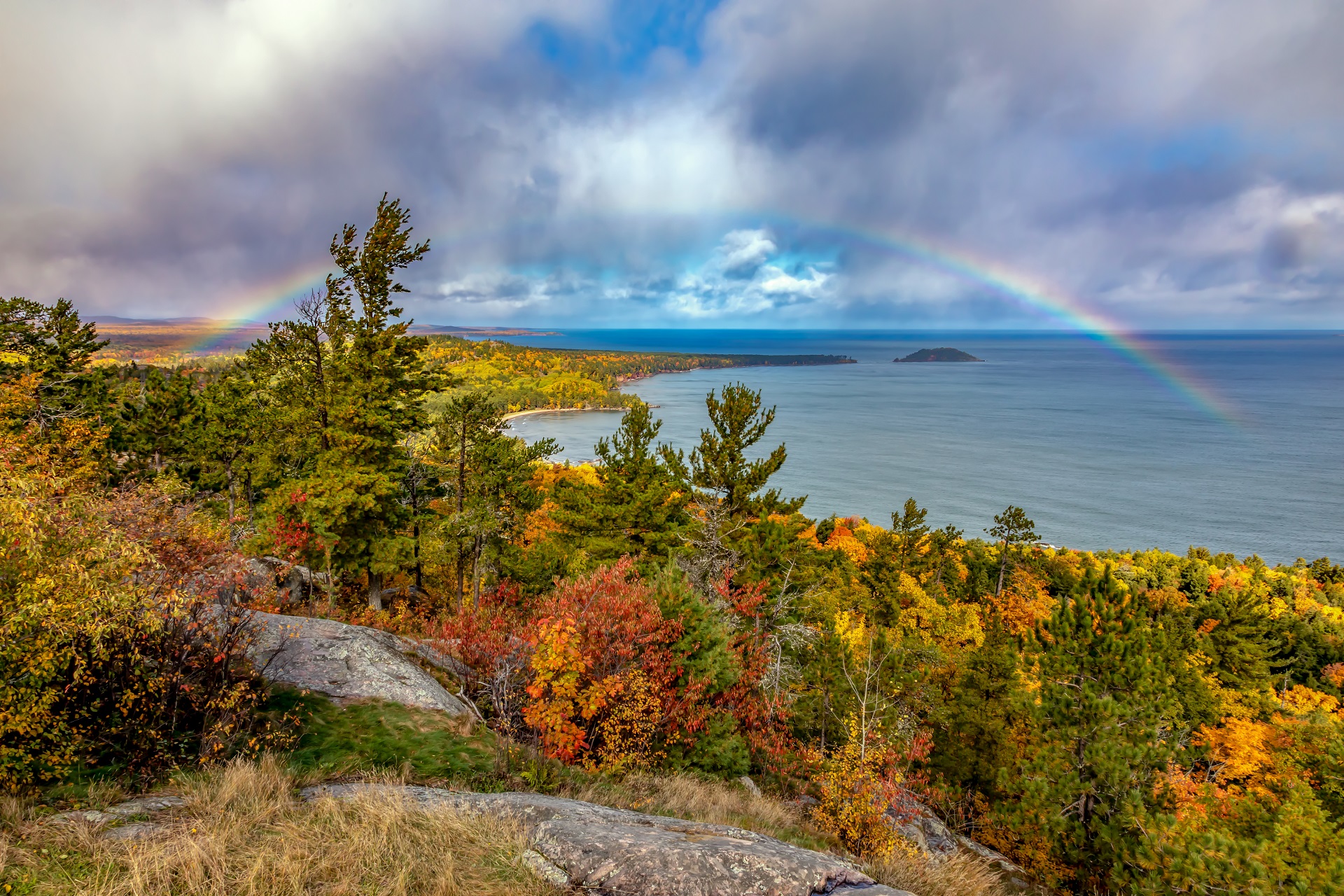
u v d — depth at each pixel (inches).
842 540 2549.2
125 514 300.8
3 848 184.7
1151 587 2893.7
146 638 282.0
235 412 1219.9
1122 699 590.9
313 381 868.0
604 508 944.3
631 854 221.5
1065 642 621.6
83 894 170.6
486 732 380.8
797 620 773.9
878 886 231.5
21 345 1162.0
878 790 446.0
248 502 1299.2
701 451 900.6
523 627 488.7
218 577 311.1
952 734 814.5
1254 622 1549.0
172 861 190.4
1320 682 2014.0
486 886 203.2
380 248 835.4
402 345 892.6
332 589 740.7
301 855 207.3
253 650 381.7
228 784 250.7
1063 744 580.4
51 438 677.9
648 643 455.2
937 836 588.1
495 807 267.6
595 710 402.3
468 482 970.7
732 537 850.8
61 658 248.5
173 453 1360.7
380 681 391.5
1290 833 406.0
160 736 280.5
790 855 240.7
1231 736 1063.0
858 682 677.9
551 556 999.6
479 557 968.9
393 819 236.2
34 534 238.7
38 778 238.5
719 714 487.8
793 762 569.3
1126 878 480.1
